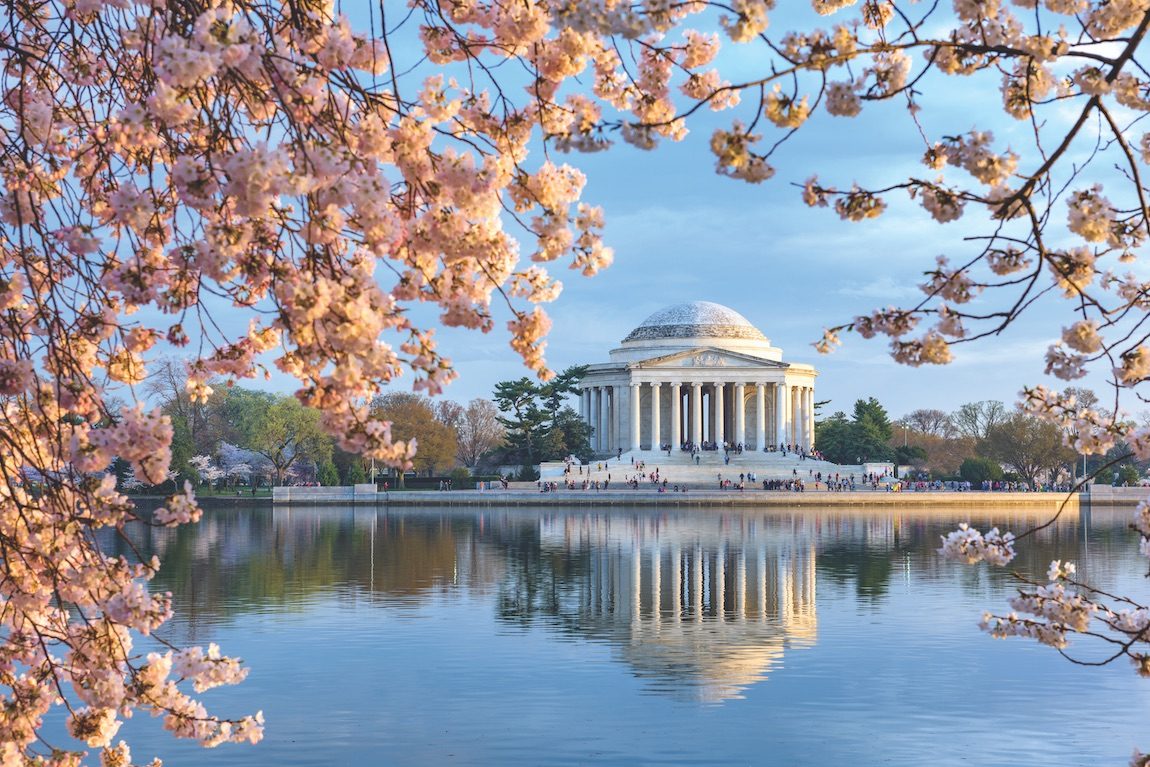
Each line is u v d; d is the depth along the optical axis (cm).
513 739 3281
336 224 1265
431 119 1385
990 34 1273
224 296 1346
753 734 3341
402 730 3344
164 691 1595
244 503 17425
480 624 5197
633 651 4559
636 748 3188
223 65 1189
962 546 1562
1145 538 1559
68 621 1655
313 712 3556
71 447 1355
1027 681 3956
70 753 1565
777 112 1184
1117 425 1600
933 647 4597
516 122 1430
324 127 1301
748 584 6719
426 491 18362
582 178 1452
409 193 1376
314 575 7119
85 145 1556
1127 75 1338
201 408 19575
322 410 1332
